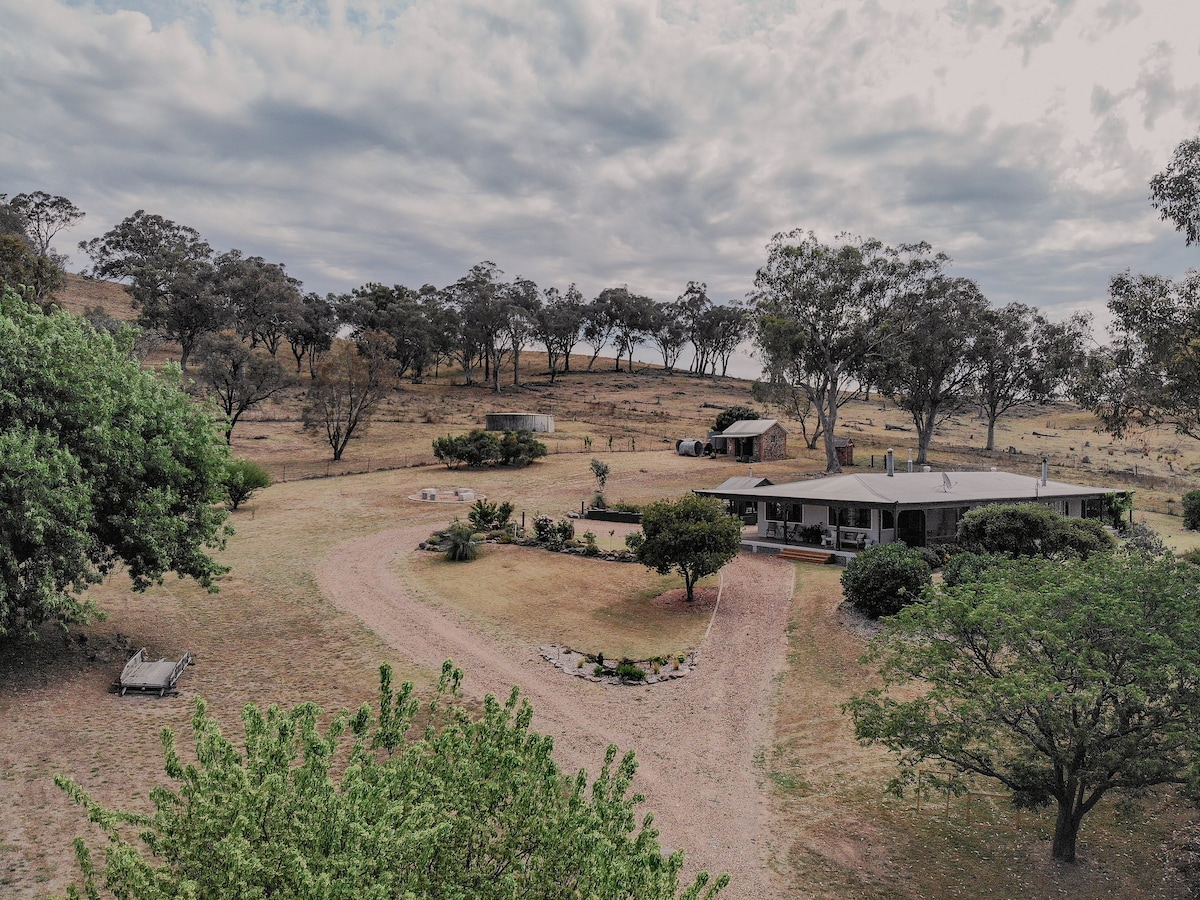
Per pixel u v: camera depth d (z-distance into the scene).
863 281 54.31
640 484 52.12
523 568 32.66
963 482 36.81
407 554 34.88
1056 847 12.48
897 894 11.70
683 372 160.38
